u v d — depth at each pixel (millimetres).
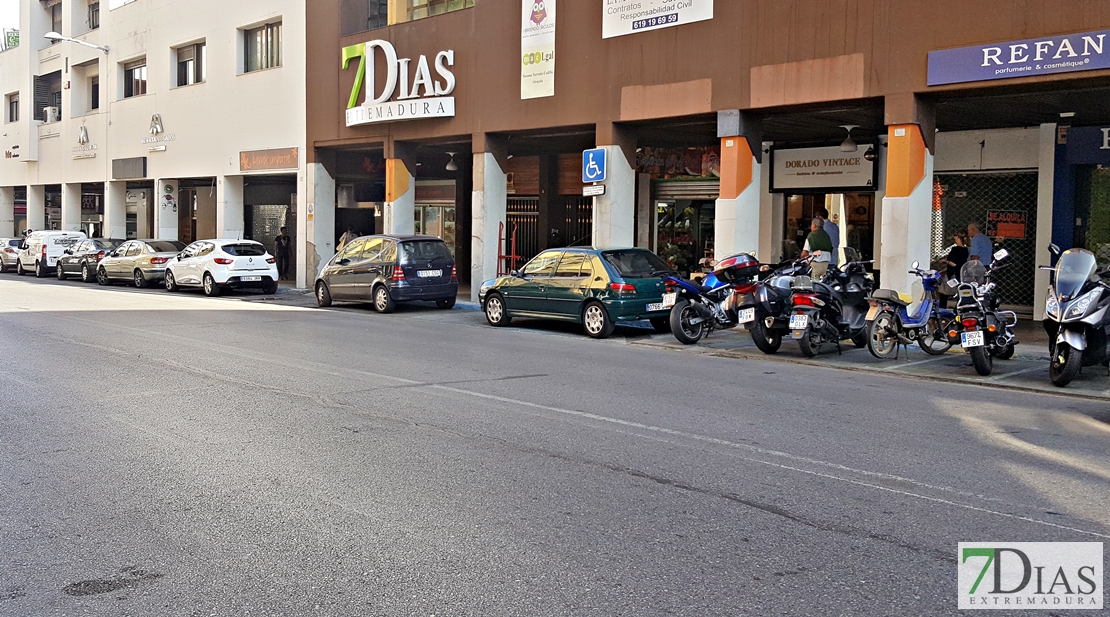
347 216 31203
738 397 9766
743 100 16781
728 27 16969
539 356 13008
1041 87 13742
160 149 33969
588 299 15930
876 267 19891
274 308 21219
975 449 7441
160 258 27938
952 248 17234
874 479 6473
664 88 18031
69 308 19875
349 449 7227
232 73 30297
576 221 26312
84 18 40000
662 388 10281
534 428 8039
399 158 24219
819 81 15734
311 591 4461
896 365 12617
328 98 26297
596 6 19172
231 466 6711
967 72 13977
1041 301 17797
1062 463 7000
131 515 5598
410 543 5113
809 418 8656
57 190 44844
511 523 5457
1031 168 18078
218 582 4574
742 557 4922
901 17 14711
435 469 6645
